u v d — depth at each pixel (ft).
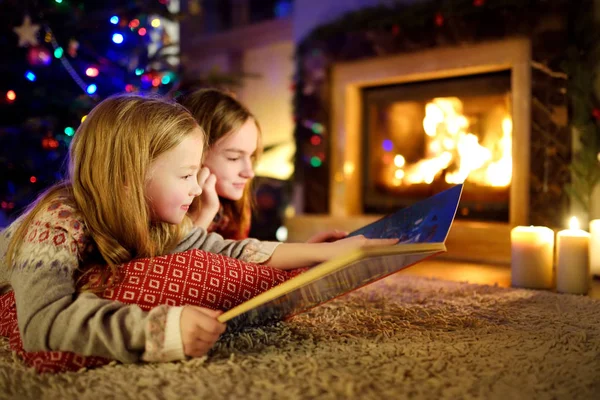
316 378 2.36
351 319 3.45
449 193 3.22
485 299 4.15
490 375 2.41
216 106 4.26
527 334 3.12
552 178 6.42
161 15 7.07
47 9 6.07
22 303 2.47
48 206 2.74
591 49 6.13
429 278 5.17
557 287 4.59
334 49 8.16
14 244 2.74
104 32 6.84
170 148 2.89
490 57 6.82
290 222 8.55
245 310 2.46
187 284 2.82
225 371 2.45
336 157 8.36
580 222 6.32
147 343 2.43
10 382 2.40
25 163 6.03
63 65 6.51
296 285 2.34
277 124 11.24
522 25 6.48
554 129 6.38
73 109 6.17
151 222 3.19
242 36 11.47
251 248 3.49
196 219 3.84
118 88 6.57
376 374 2.42
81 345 2.41
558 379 2.37
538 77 6.44
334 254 3.27
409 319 3.48
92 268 2.78
